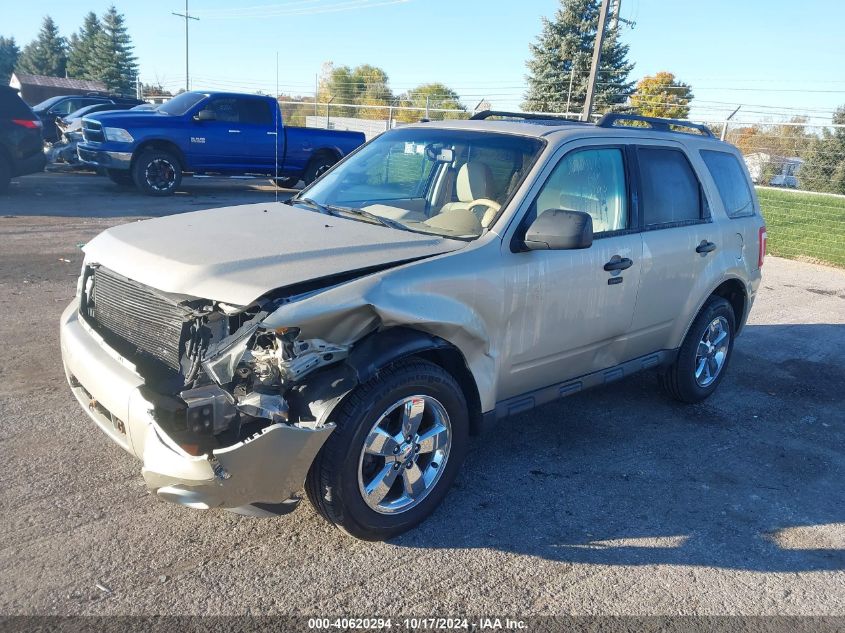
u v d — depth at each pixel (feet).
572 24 115.85
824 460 15.99
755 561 11.82
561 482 13.92
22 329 19.84
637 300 15.19
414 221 13.28
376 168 15.35
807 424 18.03
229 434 9.73
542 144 13.70
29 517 11.30
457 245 12.12
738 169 19.33
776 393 20.12
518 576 10.89
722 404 18.98
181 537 11.16
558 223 11.82
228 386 9.61
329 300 9.92
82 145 47.57
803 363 23.03
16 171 43.86
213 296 9.73
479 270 11.85
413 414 11.23
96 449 13.56
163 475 9.38
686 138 17.56
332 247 11.30
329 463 10.27
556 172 13.47
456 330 11.46
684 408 18.43
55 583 9.86
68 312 12.89
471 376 12.14
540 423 16.76
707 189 17.56
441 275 11.30
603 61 115.65
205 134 48.98
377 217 13.38
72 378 12.17
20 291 23.61
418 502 11.68
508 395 13.28
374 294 10.36
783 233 45.21
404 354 10.57
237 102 50.11
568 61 117.80
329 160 54.75
